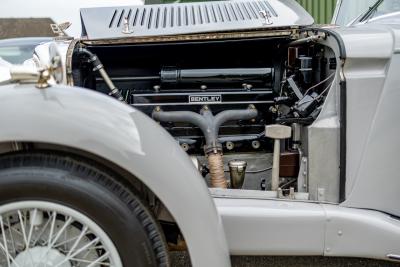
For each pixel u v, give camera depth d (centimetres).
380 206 163
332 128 161
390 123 159
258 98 195
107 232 132
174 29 184
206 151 179
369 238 150
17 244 136
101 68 181
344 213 150
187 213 132
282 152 178
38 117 125
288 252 150
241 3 208
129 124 131
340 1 250
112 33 184
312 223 148
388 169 161
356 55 156
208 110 188
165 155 132
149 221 136
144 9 207
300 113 168
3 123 124
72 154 133
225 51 202
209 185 183
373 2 223
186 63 203
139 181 136
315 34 177
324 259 214
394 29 164
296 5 197
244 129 197
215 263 134
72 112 127
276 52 200
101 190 130
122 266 134
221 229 137
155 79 202
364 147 160
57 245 135
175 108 193
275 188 167
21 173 127
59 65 142
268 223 147
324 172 163
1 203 129
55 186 127
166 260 139
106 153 126
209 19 192
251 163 192
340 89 158
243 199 158
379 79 158
